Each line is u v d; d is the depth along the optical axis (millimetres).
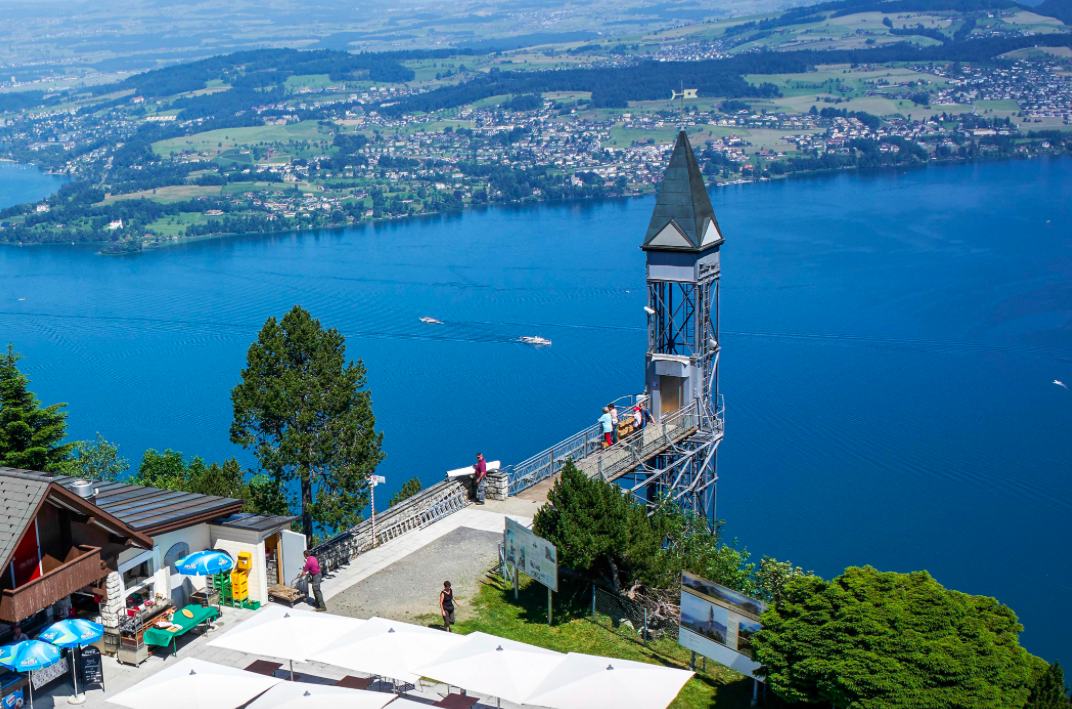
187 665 22781
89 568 25703
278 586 30891
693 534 35375
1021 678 21906
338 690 22297
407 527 36844
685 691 26234
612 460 42906
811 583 24516
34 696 24516
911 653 21922
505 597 31281
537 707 24625
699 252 45656
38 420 52000
